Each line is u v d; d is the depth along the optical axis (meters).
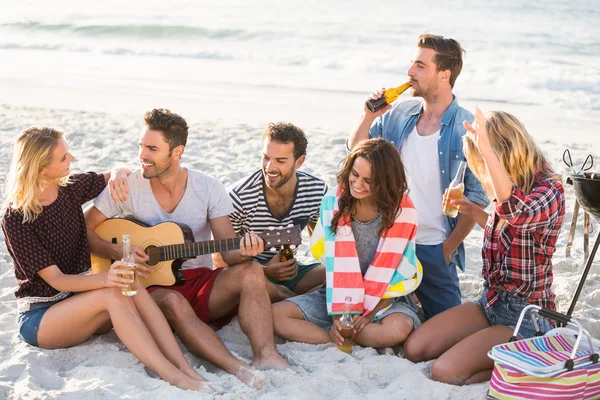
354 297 4.02
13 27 18.11
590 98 11.94
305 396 3.47
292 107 11.10
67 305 3.71
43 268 3.72
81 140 8.73
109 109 10.70
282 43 16.56
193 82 12.94
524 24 17.17
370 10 19.47
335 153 8.46
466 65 14.09
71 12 19.47
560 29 16.75
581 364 3.27
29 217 3.71
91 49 16.31
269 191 4.36
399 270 4.05
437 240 4.48
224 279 4.03
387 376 3.75
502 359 3.28
